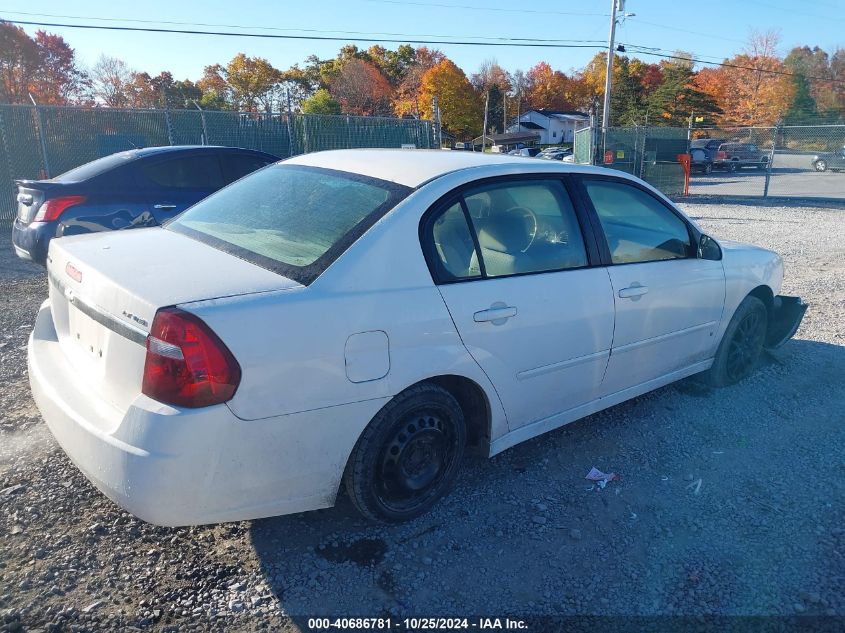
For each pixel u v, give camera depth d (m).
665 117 59.78
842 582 2.83
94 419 2.59
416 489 3.14
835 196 22.22
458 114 78.38
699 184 28.58
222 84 82.44
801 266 9.41
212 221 3.48
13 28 56.84
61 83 60.94
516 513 3.32
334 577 2.84
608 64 30.19
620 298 3.75
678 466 3.78
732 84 65.44
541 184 3.60
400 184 3.20
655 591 2.78
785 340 5.26
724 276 4.46
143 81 66.94
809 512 3.33
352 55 93.81
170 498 2.41
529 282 3.35
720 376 4.79
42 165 13.13
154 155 7.69
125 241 3.30
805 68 74.31
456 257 3.14
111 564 2.86
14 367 5.01
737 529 3.20
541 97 95.50
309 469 2.71
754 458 3.87
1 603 2.60
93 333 2.85
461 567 2.92
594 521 3.26
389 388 2.84
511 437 3.49
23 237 7.20
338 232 2.97
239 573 2.84
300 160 3.92
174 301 2.46
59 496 3.31
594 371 3.76
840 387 4.91
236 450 2.49
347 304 2.72
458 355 3.05
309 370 2.61
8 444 3.81
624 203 4.01
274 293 2.61
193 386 2.38
